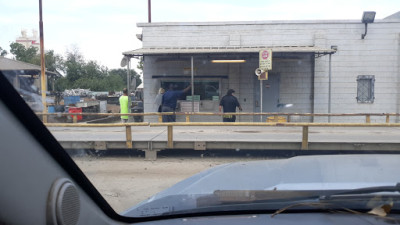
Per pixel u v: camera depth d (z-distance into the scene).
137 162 8.95
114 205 4.49
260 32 16.20
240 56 16.08
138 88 30.97
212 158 9.67
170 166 8.48
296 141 9.64
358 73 16.25
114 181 6.56
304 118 16.56
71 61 21.70
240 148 9.61
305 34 16.16
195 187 2.60
